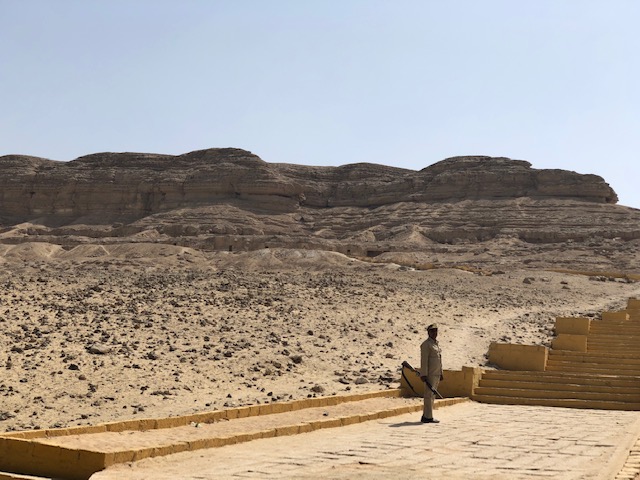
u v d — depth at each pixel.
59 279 36.84
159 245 90.12
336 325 28.97
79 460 11.34
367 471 10.91
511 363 23.36
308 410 17.12
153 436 13.59
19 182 135.12
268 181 128.62
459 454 12.37
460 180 123.81
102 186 132.12
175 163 137.62
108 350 21.78
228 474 10.75
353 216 127.12
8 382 18.53
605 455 12.28
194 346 23.62
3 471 11.75
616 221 107.50
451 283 49.12
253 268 68.62
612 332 29.03
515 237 105.94
